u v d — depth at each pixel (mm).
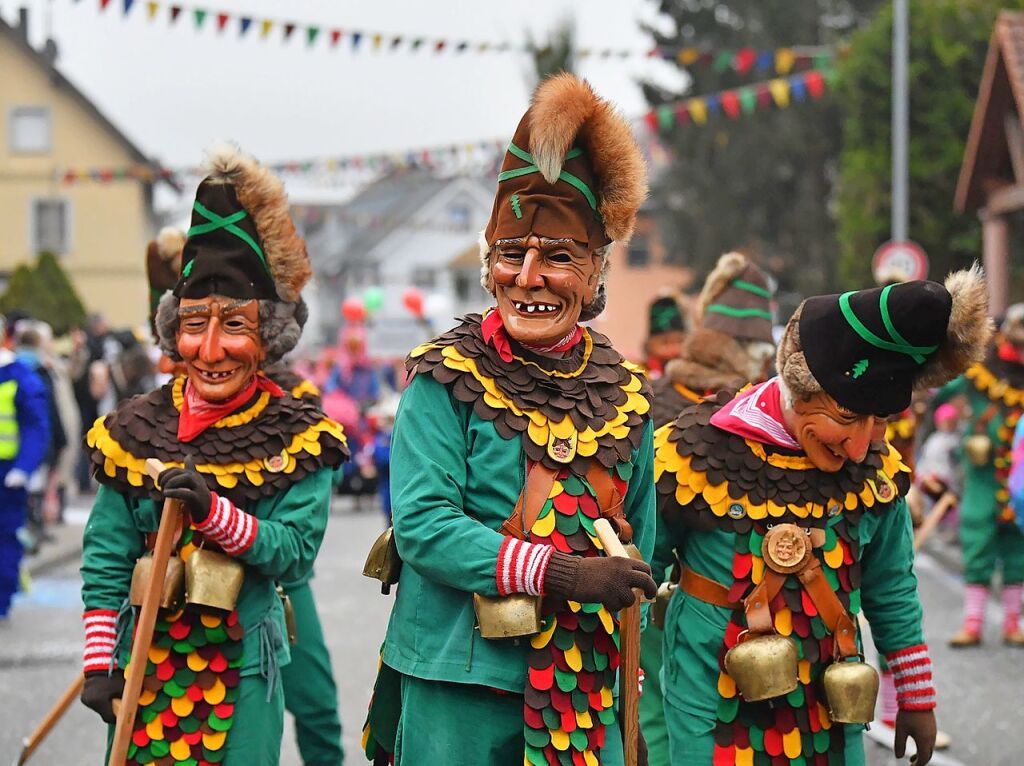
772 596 8289
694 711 8438
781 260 88125
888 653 8695
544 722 7230
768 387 8555
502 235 7441
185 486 8242
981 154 41875
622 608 7000
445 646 7320
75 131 95188
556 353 7672
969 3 50281
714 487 8414
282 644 9008
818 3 87375
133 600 8484
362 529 33500
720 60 39781
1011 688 16500
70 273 95938
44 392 21375
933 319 7773
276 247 9094
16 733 14844
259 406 9023
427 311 52656
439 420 7391
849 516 8398
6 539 21438
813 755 8297
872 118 50750
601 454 7496
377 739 7879
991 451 18609
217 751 8578
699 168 86812
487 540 7078
